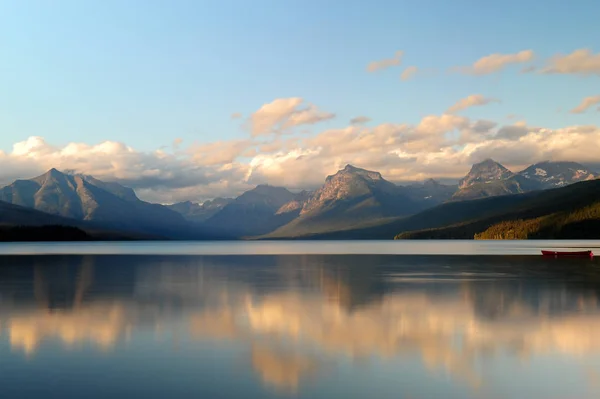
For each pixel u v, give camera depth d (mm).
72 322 40344
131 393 23875
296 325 39250
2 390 24266
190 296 55875
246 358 29781
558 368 27688
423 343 33375
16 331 36906
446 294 56531
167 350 31594
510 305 48500
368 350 31625
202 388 24609
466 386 24844
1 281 72688
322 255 165375
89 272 89500
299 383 25375
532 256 142000
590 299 51969
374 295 56188
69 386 24828
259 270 94938
